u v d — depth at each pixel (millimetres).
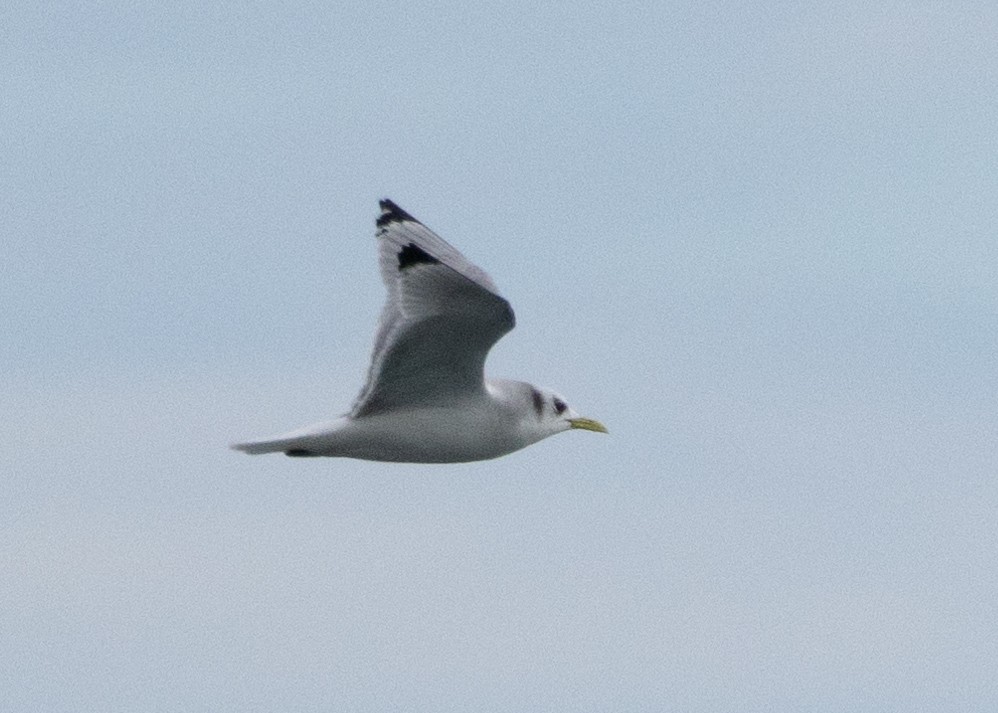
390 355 19047
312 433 19453
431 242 18719
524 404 20547
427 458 19922
